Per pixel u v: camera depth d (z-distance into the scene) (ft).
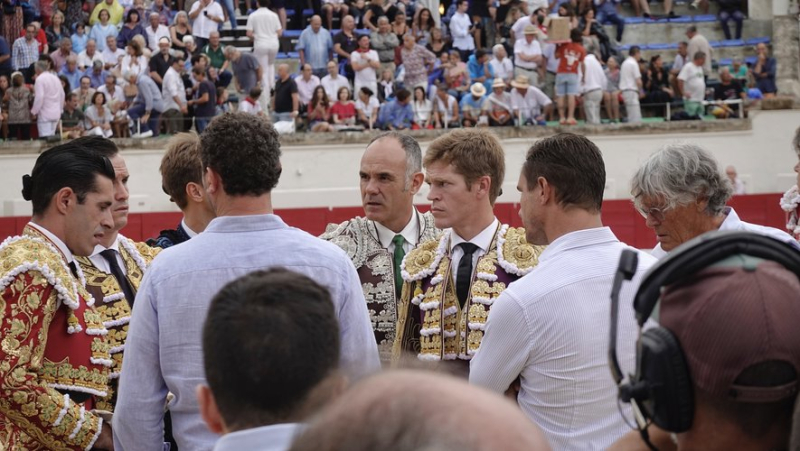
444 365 5.83
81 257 19.33
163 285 14.20
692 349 7.57
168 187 21.43
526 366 14.20
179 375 14.05
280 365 8.69
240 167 14.37
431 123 80.64
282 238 14.52
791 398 7.56
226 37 88.33
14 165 80.59
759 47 89.10
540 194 14.74
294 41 91.61
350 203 82.79
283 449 8.42
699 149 16.74
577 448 13.83
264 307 8.89
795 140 20.89
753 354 7.36
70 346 16.85
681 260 7.71
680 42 90.02
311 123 82.94
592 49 85.81
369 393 5.24
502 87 80.33
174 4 87.04
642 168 16.93
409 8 90.84
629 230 79.97
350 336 14.49
